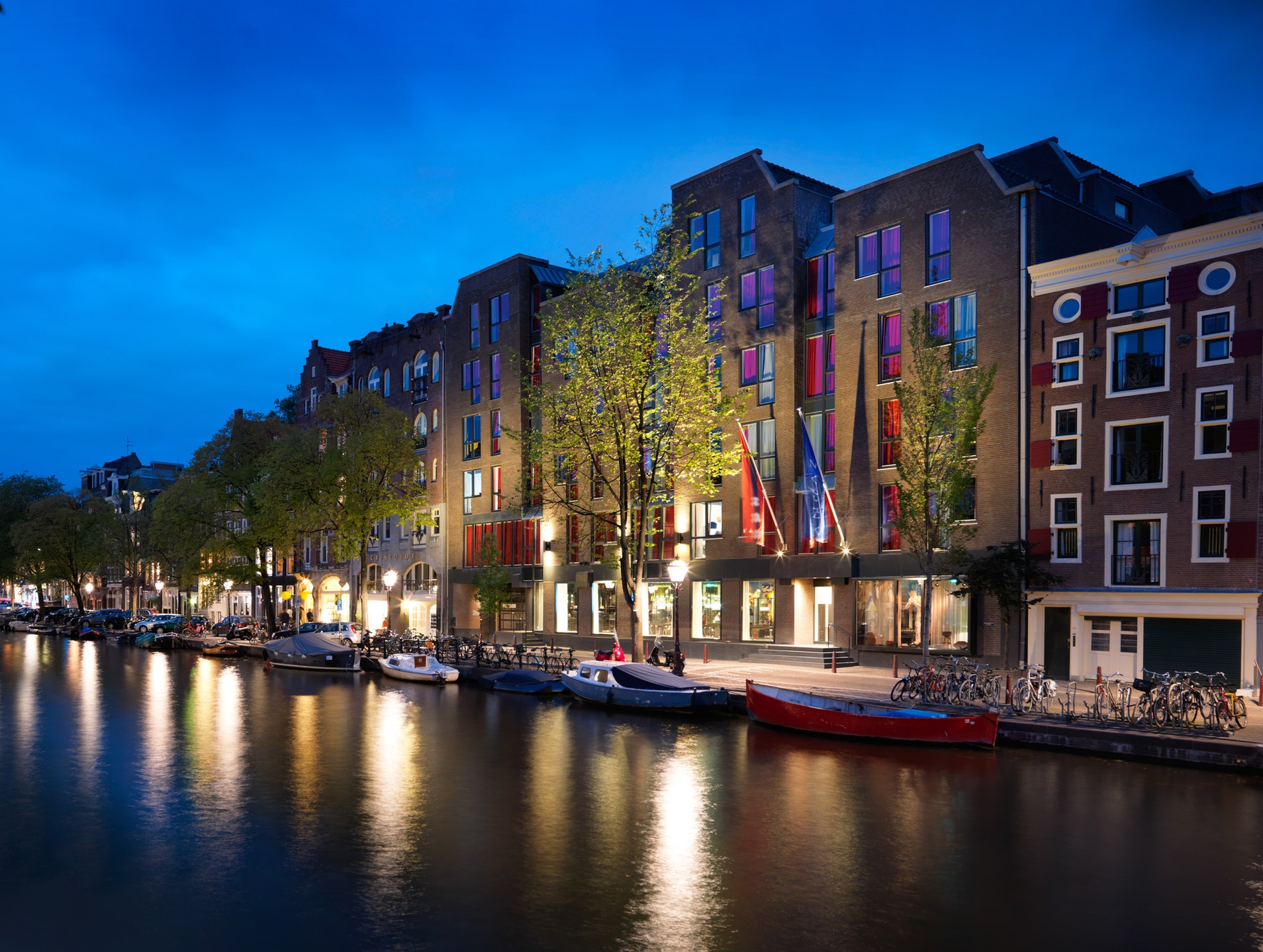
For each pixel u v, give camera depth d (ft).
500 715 99.50
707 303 139.85
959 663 88.48
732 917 40.34
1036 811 57.16
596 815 57.31
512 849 50.42
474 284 191.93
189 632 229.04
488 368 187.11
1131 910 41.27
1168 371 96.43
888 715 80.23
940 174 115.85
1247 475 91.09
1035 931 38.83
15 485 341.00
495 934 38.55
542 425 150.71
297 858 49.01
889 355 120.37
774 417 132.67
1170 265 96.63
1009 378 108.27
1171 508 95.61
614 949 36.99
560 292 179.93
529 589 176.86
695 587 143.02
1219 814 56.29
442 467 200.44
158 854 49.80
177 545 214.48
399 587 211.41
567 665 126.00
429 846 50.96
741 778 67.15
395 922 39.93
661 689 99.76
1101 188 121.90
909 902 42.11
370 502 173.27
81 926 39.86
